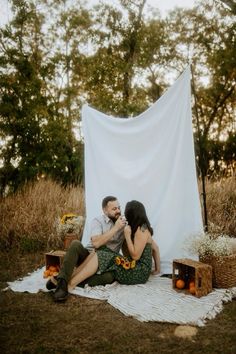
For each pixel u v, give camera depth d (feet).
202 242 13.56
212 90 58.03
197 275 12.55
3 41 36.96
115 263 13.85
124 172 17.37
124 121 17.58
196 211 15.53
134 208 14.01
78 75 54.90
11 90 35.27
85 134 18.95
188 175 15.79
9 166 35.37
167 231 16.01
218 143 49.88
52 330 10.73
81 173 37.83
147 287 13.64
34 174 35.01
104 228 14.51
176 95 16.17
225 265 13.19
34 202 24.44
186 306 11.86
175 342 9.83
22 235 21.43
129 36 50.44
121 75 49.37
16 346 9.83
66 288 12.78
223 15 51.62
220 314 11.52
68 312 11.93
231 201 23.40
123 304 12.14
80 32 53.06
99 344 9.82
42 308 12.31
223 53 53.11
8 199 26.40
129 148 17.40
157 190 16.47
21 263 18.21
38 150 36.29
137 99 51.39
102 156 18.13
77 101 52.90
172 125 16.25
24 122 34.76
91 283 13.60
